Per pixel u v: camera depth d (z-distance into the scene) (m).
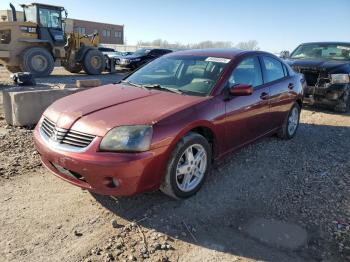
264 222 3.43
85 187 3.32
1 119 6.82
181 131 3.45
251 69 4.79
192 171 3.75
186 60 4.71
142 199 3.76
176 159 3.47
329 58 9.29
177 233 3.21
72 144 3.32
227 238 3.17
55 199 3.71
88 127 3.29
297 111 6.15
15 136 5.66
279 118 5.51
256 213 3.59
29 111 6.22
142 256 2.89
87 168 3.17
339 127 7.22
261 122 4.93
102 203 3.66
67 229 3.21
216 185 4.15
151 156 3.22
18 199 3.69
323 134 6.60
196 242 3.10
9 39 15.24
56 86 7.34
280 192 4.05
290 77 5.80
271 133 5.45
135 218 3.42
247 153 5.23
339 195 4.01
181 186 3.66
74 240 3.06
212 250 3.00
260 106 4.77
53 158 3.38
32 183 4.05
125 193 3.22
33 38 15.70
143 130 3.22
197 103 3.77
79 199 3.73
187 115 3.57
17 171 4.34
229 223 3.39
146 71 4.88
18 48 15.27
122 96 3.94
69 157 3.24
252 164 4.83
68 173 3.41
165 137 3.31
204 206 3.68
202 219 3.44
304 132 6.66
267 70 5.17
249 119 4.57
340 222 3.45
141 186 3.26
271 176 4.48
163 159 3.34
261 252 3.00
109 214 3.47
